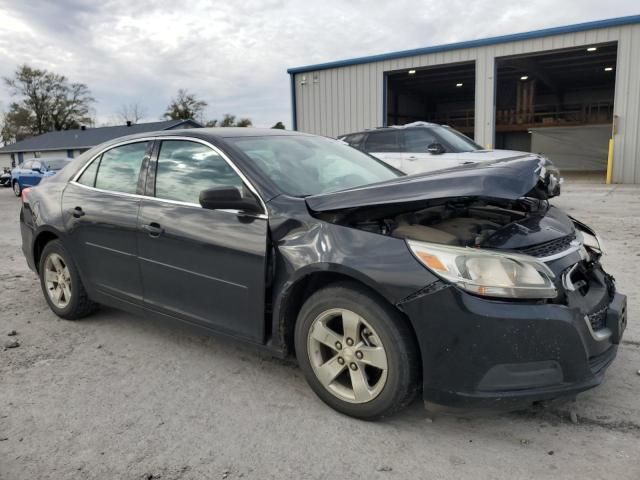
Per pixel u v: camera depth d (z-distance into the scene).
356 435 2.52
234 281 2.93
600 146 25.67
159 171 3.47
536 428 2.55
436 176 2.55
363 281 2.45
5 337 3.90
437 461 2.31
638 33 15.73
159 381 3.14
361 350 2.54
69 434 2.57
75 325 4.15
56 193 4.18
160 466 2.31
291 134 3.79
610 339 2.58
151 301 3.46
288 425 2.62
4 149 54.28
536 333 2.25
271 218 2.79
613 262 5.55
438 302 2.29
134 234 3.46
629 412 2.65
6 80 63.38
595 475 2.18
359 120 21.42
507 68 24.97
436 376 2.34
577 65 25.64
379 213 2.64
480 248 2.39
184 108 64.69
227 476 2.23
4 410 2.81
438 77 27.58
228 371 3.27
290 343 2.91
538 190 3.05
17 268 6.27
